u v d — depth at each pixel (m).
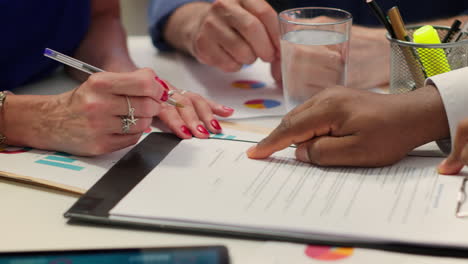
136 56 1.18
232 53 0.98
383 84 0.94
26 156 0.71
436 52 0.71
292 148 0.69
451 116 0.62
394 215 0.51
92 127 0.68
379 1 1.27
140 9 2.12
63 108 0.71
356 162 0.62
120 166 0.65
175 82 1.02
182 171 0.63
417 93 0.64
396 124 0.62
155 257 0.47
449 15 1.27
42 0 0.98
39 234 0.54
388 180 0.59
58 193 0.62
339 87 0.67
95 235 0.53
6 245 0.52
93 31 1.12
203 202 0.55
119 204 0.56
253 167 0.64
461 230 0.49
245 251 0.49
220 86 1.00
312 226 0.50
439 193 0.55
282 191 0.57
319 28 0.80
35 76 1.04
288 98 0.84
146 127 0.71
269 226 0.51
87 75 1.01
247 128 0.80
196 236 0.52
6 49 0.96
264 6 0.94
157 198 0.57
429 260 0.47
